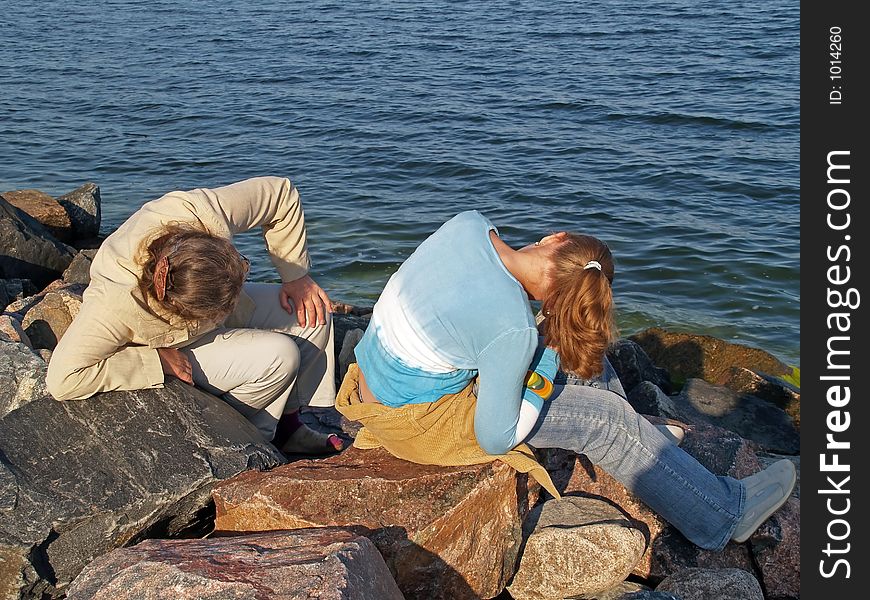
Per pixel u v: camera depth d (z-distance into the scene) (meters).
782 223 12.12
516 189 13.80
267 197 4.22
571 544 3.85
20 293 7.76
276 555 3.18
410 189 13.89
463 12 37.09
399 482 3.67
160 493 3.74
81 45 30.42
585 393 3.87
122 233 3.93
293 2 42.34
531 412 3.50
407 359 3.54
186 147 16.72
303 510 3.63
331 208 12.89
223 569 3.04
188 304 3.63
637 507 4.20
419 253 3.55
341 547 3.18
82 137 17.47
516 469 3.69
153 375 4.02
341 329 6.14
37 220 10.41
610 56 26.00
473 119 18.55
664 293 9.98
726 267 10.58
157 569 3.05
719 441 4.47
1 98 21.11
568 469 4.31
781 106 19.17
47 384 3.90
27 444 3.79
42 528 3.53
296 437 4.64
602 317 3.31
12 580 3.50
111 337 3.83
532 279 3.44
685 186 13.84
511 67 24.55
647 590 3.82
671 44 27.80
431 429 3.67
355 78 23.39
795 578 4.12
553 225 12.25
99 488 3.69
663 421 4.55
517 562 3.91
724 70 23.41
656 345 7.89
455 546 3.65
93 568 3.22
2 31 33.69
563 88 21.47
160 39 31.59
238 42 30.53
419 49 28.00
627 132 17.36
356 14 37.31
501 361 3.29
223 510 3.78
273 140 17.16
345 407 3.85
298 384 4.61
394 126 18.05
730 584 3.79
